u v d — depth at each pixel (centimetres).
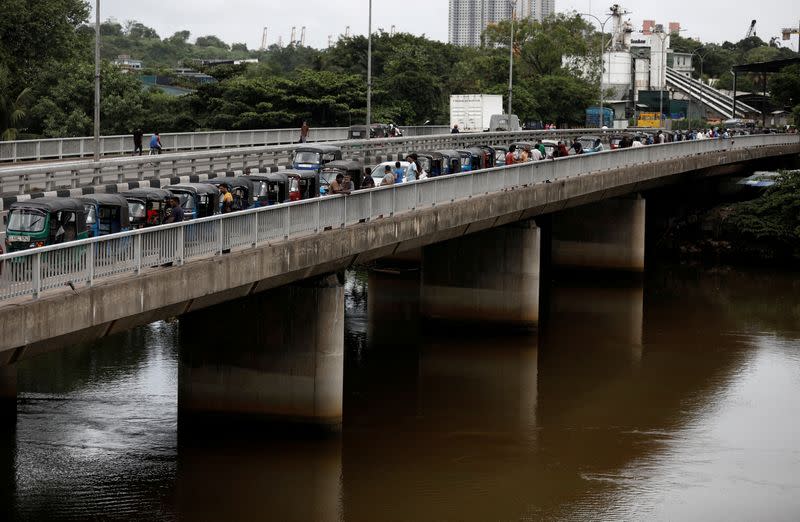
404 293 6253
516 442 3644
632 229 6906
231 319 3481
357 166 4869
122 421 3653
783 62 12888
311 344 3422
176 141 6712
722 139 7806
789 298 6550
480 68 13575
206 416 3525
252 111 9544
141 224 3516
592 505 3112
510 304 5138
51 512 2897
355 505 3039
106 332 2545
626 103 16812
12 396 3650
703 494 3222
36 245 3052
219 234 2919
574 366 4722
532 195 4994
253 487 3138
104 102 9444
